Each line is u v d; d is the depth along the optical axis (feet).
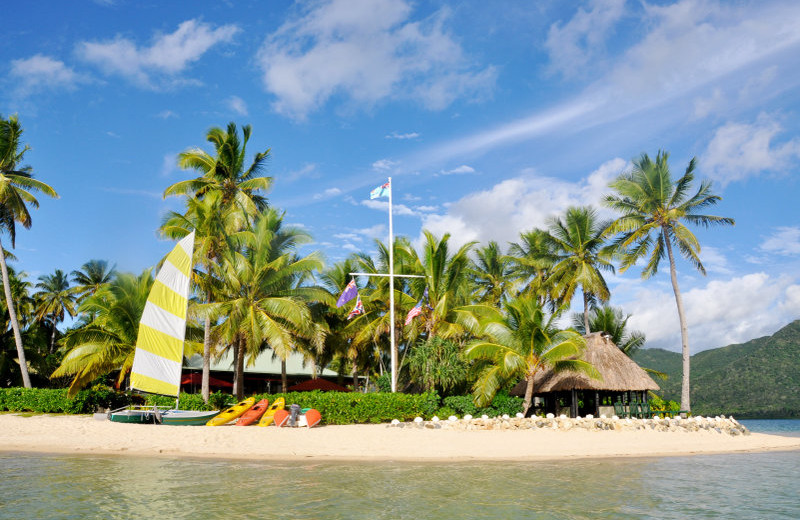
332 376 164.45
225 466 55.52
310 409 86.99
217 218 108.37
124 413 84.53
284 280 112.68
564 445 73.46
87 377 103.76
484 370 100.01
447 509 37.09
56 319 226.79
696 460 64.28
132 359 104.22
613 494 42.68
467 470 54.34
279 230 122.83
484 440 75.87
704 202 127.95
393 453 65.46
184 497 40.01
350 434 77.82
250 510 36.19
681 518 35.35
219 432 76.43
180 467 54.34
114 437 72.69
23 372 115.24
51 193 123.13
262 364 156.04
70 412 100.99
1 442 69.41
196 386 139.23
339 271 140.46
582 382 100.07
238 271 106.93
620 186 133.39
